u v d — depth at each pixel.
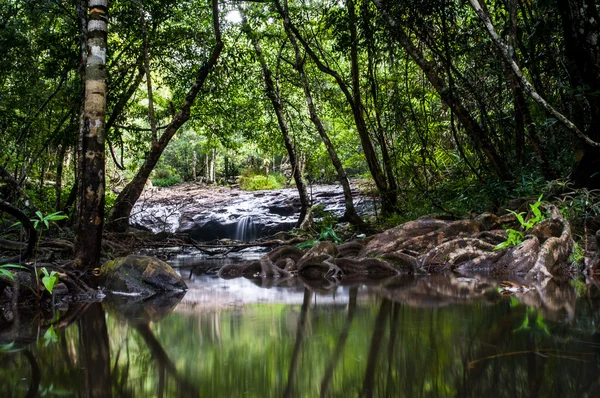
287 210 16.88
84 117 4.02
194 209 17.33
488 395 1.07
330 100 11.43
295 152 11.78
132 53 10.16
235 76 11.21
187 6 9.61
